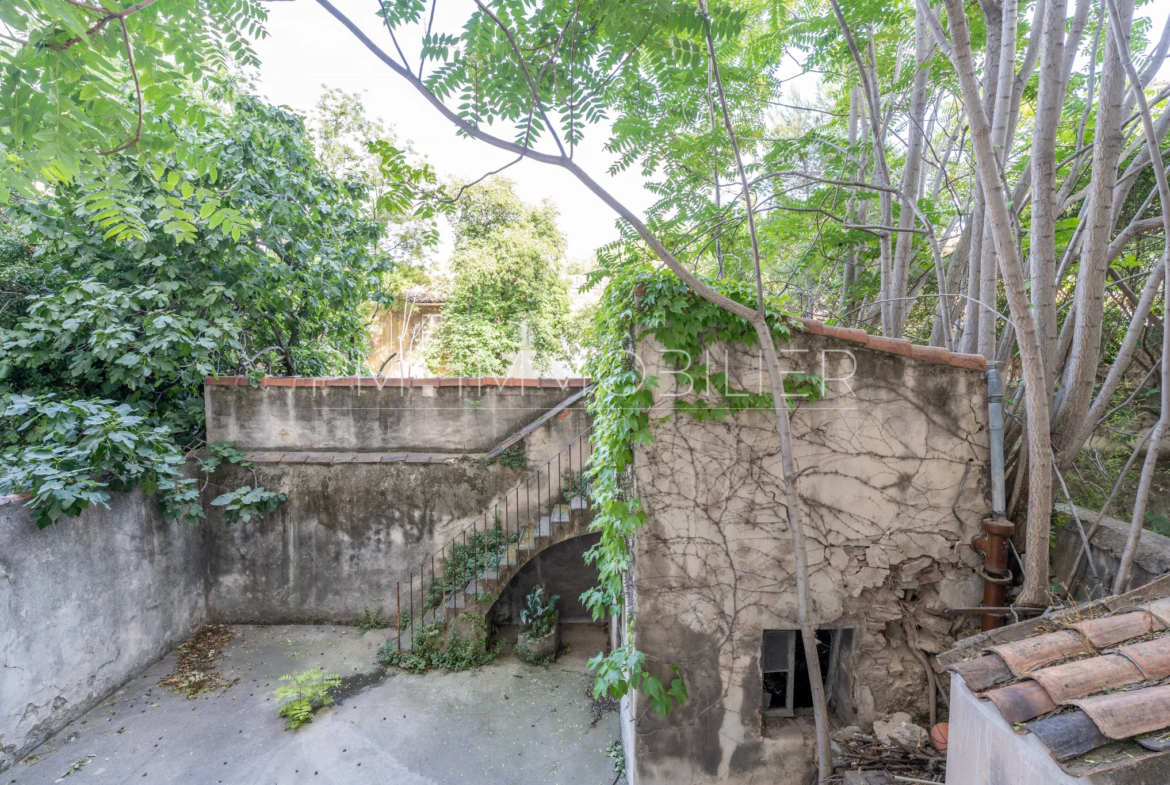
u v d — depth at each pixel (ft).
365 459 21.62
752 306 10.74
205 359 20.90
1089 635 7.47
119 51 6.26
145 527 19.21
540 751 15.28
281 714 16.63
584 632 22.24
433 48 6.93
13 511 14.73
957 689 7.91
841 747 11.37
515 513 21.52
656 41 7.52
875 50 18.21
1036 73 15.03
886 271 16.76
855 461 11.26
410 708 17.11
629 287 11.44
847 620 11.66
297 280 25.25
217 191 20.40
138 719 16.42
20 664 14.79
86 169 6.78
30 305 20.27
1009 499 11.71
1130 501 13.30
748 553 11.40
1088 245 10.20
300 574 22.03
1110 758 5.66
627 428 11.00
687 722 11.71
